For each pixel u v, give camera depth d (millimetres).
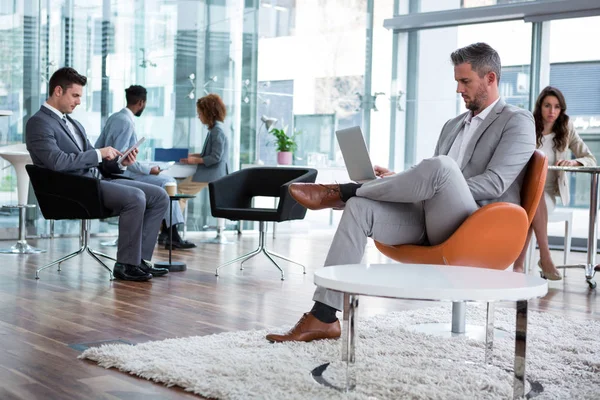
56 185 4461
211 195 5074
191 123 7598
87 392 2180
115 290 4129
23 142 6914
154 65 7434
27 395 2141
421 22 8133
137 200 4531
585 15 7137
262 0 7988
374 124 8602
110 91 7266
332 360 2512
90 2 7145
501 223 2818
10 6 6809
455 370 2400
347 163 3227
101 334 2979
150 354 2549
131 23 7324
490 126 3102
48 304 3646
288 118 8250
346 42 8508
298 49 8242
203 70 7629
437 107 8250
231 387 2164
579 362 2570
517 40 7656
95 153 4559
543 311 3750
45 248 6172
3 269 4875
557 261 6156
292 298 3982
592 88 7305
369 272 2152
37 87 6949
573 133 5051
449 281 2008
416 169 2781
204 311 3541
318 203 2959
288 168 5254
